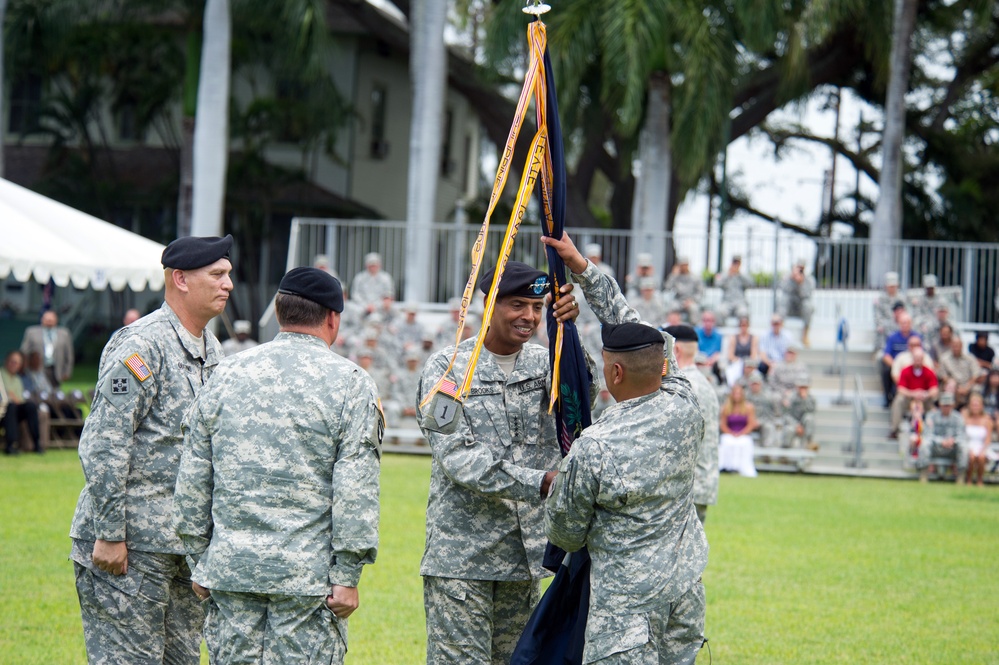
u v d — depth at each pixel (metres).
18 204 15.86
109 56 32.34
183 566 4.97
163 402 4.88
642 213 24.05
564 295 4.92
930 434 17.03
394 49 34.59
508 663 5.02
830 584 9.33
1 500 11.95
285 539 4.05
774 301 21.89
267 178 31.94
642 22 21.84
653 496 4.26
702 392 6.74
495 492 4.62
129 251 16.34
